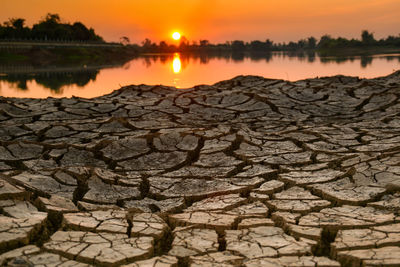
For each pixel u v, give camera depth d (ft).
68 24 337.52
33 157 21.80
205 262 10.46
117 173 20.25
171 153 23.11
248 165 21.25
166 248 11.99
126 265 10.17
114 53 331.98
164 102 37.83
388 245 11.25
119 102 37.40
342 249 11.13
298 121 32.42
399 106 35.29
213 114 34.96
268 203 15.58
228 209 15.62
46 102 36.86
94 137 26.66
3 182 14.83
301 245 11.51
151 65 155.84
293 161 21.29
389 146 22.67
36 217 12.90
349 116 33.99
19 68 134.00
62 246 11.12
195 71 114.21
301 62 172.14
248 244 11.65
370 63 147.33
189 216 14.20
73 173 18.30
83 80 87.45
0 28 307.58
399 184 15.66
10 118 31.83
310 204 15.25
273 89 41.63
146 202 16.98
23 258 10.18
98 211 14.24
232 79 49.21
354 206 14.89
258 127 30.25
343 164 19.81
